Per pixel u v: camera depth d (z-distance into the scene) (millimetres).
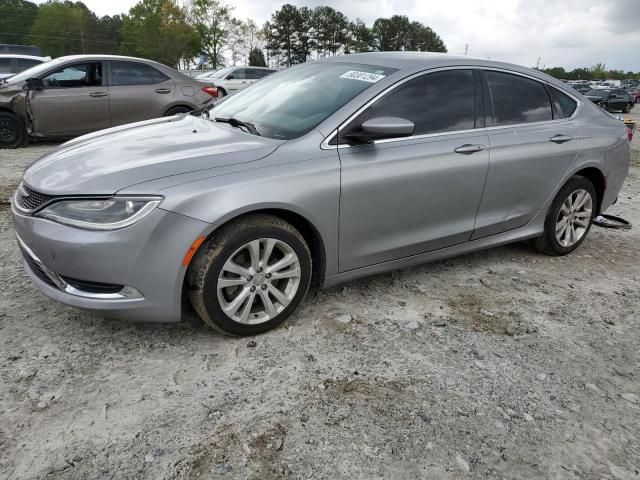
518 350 2998
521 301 3629
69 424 2238
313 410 2402
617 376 2809
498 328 3232
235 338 2951
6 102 8414
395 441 2240
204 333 2988
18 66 14008
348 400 2480
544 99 4184
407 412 2420
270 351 2848
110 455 2086
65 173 2783
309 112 3246
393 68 3465
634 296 3826
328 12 88688
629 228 5531
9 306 3172
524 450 2238
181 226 2562
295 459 2113
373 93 3242
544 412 2484
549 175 4105
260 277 2877
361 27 93000
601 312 3537
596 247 4902
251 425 2287
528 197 4055
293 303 3045
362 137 3064
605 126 4531
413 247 3510
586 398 2605
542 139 4012
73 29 76562
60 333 2914
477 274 4062
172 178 2617
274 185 2783
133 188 2547
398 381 2643
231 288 2861
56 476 1973
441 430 2320
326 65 3809
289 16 86375
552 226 4324
